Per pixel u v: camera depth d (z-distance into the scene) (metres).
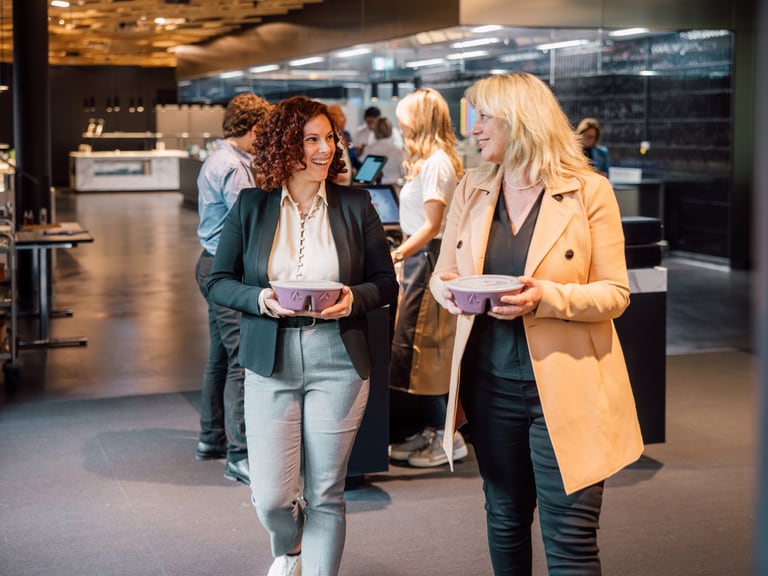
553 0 9.80
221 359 4.32
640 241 4.18
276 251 2.51
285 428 2.51
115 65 26.66
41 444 4.62
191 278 10.20
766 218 0.49
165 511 3.74
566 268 2.27
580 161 2.35
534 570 3.22
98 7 13.39
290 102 2.50
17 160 9.09
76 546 3.39
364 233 2.58
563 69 10.20
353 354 2.47
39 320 7.55
